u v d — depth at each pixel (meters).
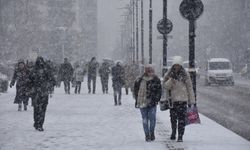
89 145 25.36
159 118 36.94
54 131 30.84
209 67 91.44
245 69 129.38
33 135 29.19
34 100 31.34
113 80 49.34
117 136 28.47
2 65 114.38
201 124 33.00
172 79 26.05
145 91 26.50
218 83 88.75
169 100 26.27
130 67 63.91
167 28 50.88
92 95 64.25
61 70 67.50
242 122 35.94
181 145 24.88
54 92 71.25
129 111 43.22
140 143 25.77
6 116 39.78
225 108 47.06
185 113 26.14
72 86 83.69
